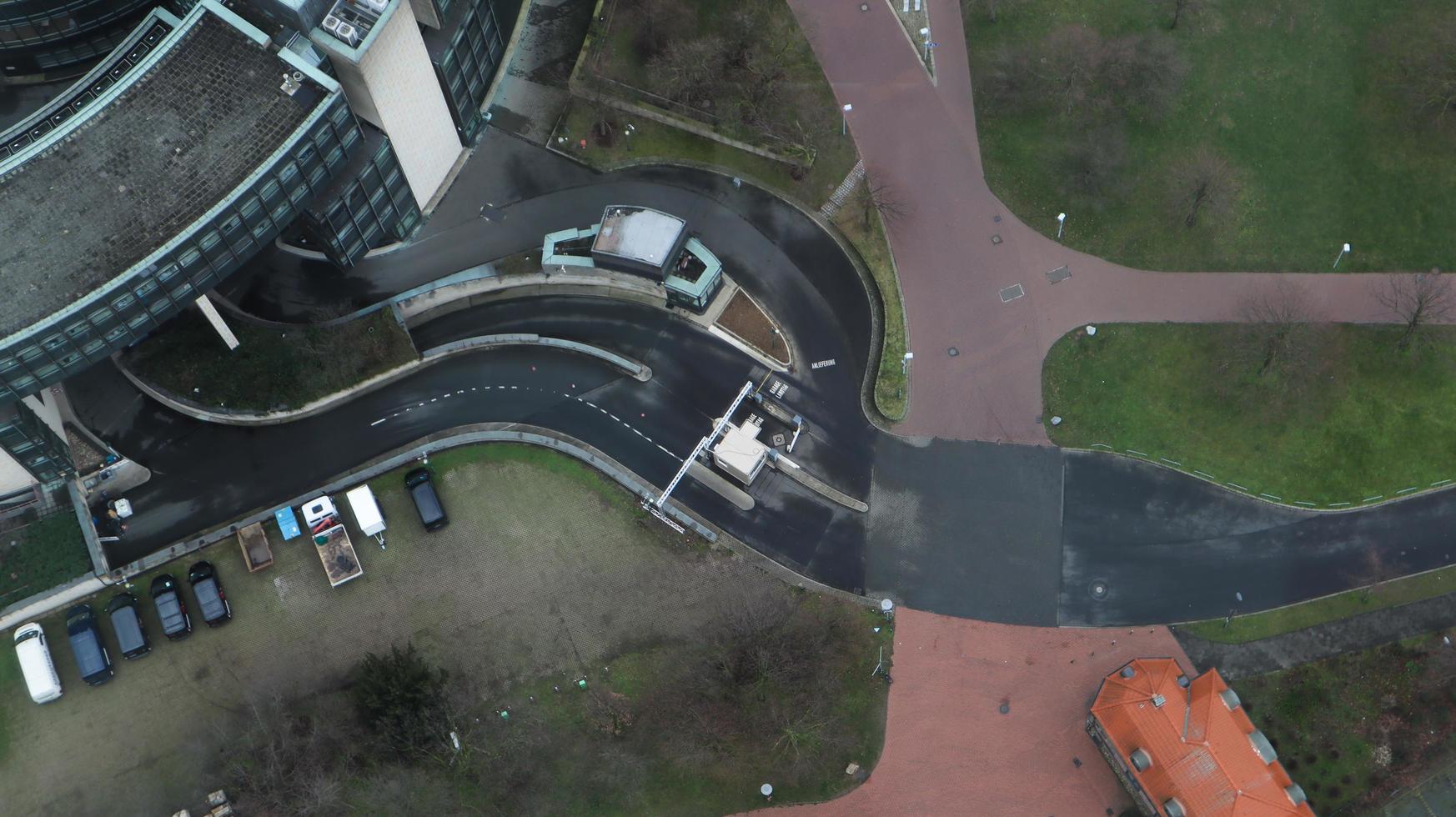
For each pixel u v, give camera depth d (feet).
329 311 445.37
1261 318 447.83
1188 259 462.60
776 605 414.41
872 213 470.80
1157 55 475.72
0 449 387.75
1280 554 425.28
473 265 459.73
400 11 386.93
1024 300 459.73
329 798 375.86
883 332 456.86
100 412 436.35
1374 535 427.33
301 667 404.16
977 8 495.82
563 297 461.78
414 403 444.55
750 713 398.42
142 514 426.92
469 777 391.24
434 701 385.91
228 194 370.32
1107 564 424.87
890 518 431.84
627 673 405.39
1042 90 484.33
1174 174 470.80
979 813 395.96
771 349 453.17
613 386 448.24
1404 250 461.78
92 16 452.35
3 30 442.50
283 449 436.76
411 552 419.54
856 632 416.46
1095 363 450.30
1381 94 479.41
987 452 440.04
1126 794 395.14
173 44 386.93
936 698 408.67
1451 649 411.95
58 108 407.64
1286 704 407.03
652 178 475.72
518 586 416.05
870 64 492.13
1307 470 435.12
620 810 391.86
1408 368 445.78
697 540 425.28
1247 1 492.13
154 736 393.91
